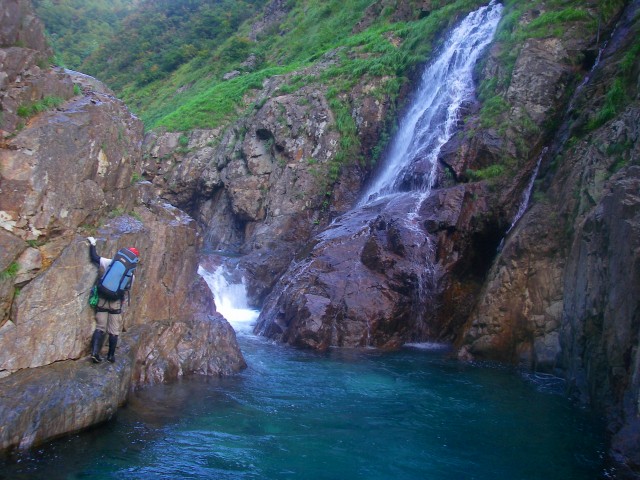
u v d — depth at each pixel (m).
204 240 24.80
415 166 16.23
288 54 34.78
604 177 10.73
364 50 24.88
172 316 9.52
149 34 58.47
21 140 6.75
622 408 7.17
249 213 22.66
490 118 15.02
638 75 12.11
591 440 7.28
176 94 42.31
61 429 6.18
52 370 6.55
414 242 13.34
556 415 8.16
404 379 9.86
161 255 9.20
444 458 6.70
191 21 57.03
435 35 21.95
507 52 16.34
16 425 5.74
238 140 25.22
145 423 7.04
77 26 68.94
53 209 6.89
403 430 7.51
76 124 7.42
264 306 14.08
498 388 9.43
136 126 9.76
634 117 10.75
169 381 8.68
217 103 30.91
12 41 7.34
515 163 14.15
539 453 6.87
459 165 14.76
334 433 7.32
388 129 21.33
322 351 11.74
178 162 28.70
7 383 6.09
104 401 6.64
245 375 9.59
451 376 10.11
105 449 6.20
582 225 9.83
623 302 7.59
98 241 7.52
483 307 11.57
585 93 13.59
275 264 18.09
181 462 6.13
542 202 12.16
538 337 10.78
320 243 14.89
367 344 12.30
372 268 13.45
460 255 13.39
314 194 20.75
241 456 6.43
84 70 58.69
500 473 6.35
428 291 12.96
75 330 6.93
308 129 22.34
